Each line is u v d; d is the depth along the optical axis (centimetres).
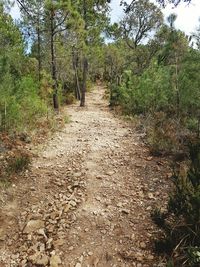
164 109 1284
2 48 1009
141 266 447
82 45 1972
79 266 455
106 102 2642
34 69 1912
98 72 4684
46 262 460
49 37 2056
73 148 920
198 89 1066
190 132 894
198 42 1043
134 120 1321
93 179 711
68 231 530
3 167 720
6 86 912
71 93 2842
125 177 721
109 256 471
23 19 1745
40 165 779
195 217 445
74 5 1798
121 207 597
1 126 934
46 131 1074
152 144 877
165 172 723
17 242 504
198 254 394
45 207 599
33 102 1119
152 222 546
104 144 958
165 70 1288
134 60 2856
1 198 613
